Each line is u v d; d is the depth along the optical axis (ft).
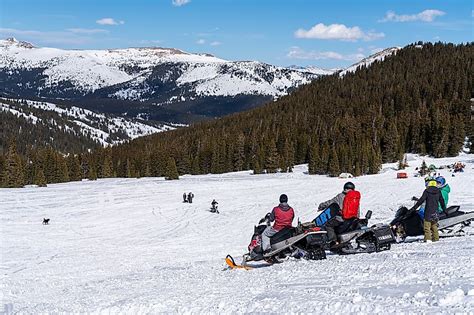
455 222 31.50
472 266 19.67
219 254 57.11
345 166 277.03
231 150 338.34
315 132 386.93
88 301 24.18
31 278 41.91
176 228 108.68
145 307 19.83
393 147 325.01
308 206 135.74
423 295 15.52
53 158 298.35
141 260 54.65
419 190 166.50
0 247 76.95
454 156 325.21
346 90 636.48
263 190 199.31
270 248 29.89
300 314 15.48
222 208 147.33
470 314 12.66
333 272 22.99
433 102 440.86
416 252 26.03
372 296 16.60
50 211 144.15
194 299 20.51
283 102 619.26
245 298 19.45
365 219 29.81
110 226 114.32
